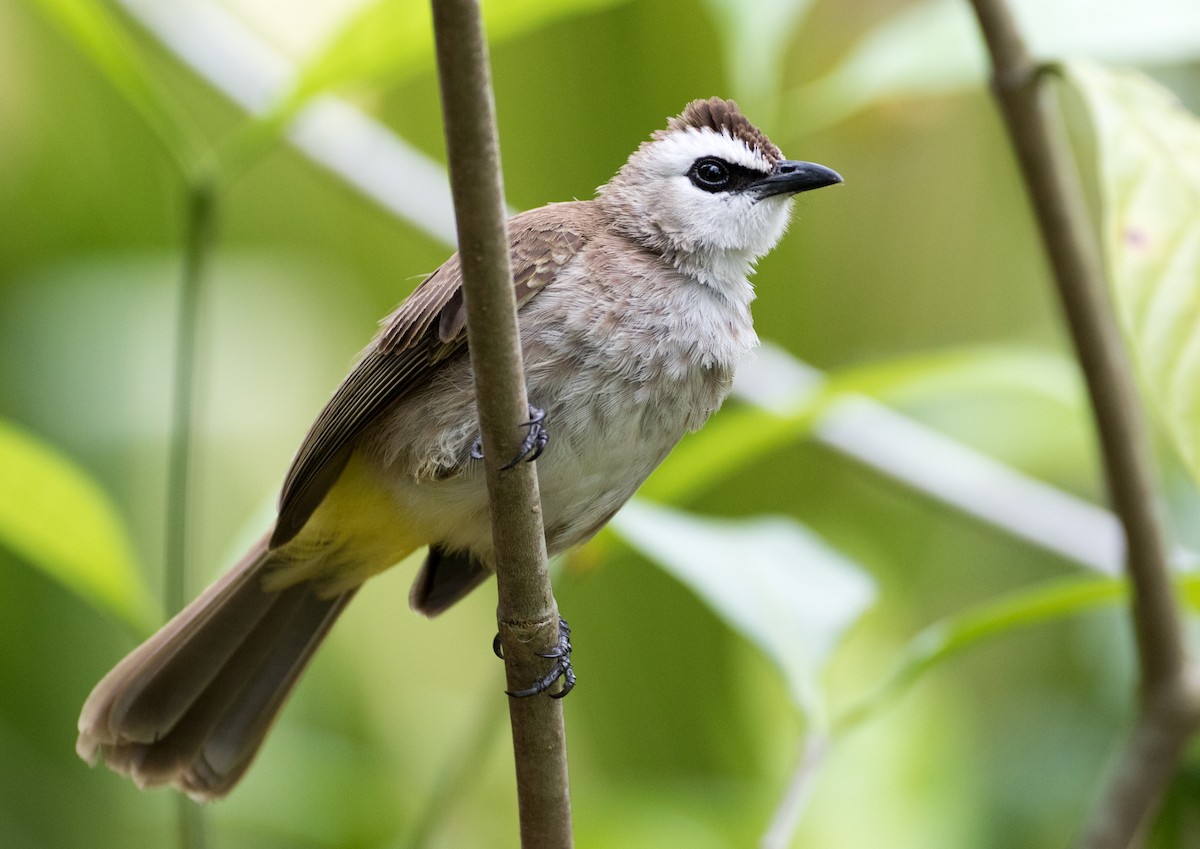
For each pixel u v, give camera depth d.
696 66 10.48
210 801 7.47
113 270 10.84
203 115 11.14
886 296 11.25
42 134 10.91
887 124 10.42
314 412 11.12
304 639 7.83
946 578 10.73
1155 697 6.75
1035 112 6.69
